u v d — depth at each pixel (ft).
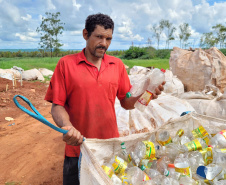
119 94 6.86
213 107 12.09
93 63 5.94
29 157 12.51
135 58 190.29
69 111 6.17
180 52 16.78
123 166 4.88
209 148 5.33
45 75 51.70
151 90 6.23
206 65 15.02
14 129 16.94
